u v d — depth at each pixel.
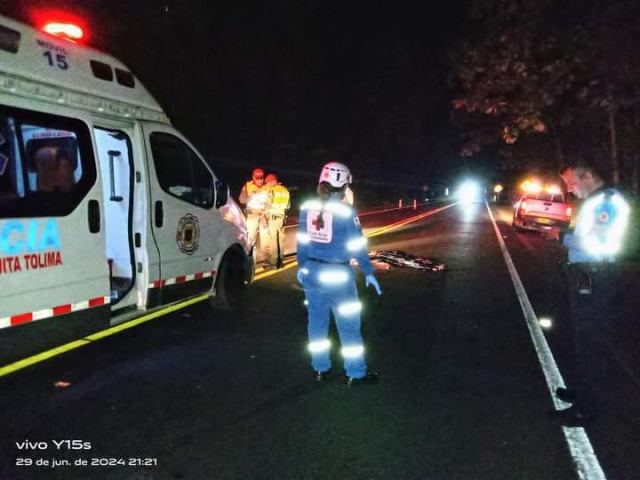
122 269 5.93
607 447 4.09
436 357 5.96
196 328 6.84
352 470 3.75
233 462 3.83
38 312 4.62
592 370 5.53
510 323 7.29
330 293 4.95
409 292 9.08
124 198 5.86
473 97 14.31
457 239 17.42
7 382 5.11
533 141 31.84
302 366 5.62
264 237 11.04
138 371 5.41
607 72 12.76
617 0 11.32
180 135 6.60
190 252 6.56
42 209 4.66
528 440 4.18
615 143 17.31
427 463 3.85
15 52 4.57
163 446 4.02
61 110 4.92
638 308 7.90
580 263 5.16
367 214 34.12
